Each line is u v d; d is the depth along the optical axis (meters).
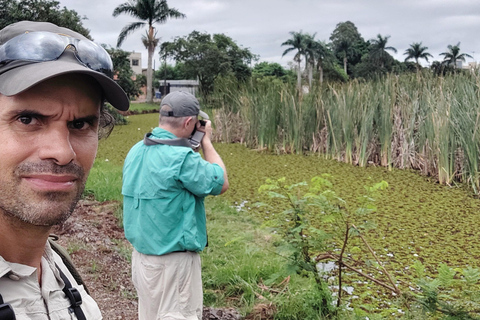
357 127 10.16
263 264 4.26
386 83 10.11
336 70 44.72
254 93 13.19
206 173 2.71
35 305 0.90
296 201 3.18
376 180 8.45
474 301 2.63
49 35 0.86
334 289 3.89
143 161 2.75
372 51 53.56
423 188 7.86
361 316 3.14
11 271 0.88
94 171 7.79
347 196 7.18
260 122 12.07
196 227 2.77
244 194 7.32
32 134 0.84
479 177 7.70
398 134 9.84
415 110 9.48
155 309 2.77
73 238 4.64
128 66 22.25
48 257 1.02
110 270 4.15
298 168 9.62
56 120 0.85
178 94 2.85
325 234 3.09
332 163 10.26
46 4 12.54
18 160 0.83
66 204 0.86
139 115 27.91
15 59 0.82
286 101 11.60
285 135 11.70
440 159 8.23
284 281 3.84
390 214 6.29
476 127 7.74
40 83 0.83
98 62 0.91
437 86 9.54
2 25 12.18
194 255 2.79
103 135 1.31
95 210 5.71
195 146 2.90
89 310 1.05
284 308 3.43
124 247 4.70
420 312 2.65
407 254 4.82
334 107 10.75
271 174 8.95
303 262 3.13
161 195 2.66
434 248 5.00
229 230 5.44
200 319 2.87
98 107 0.94
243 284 3.89
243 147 12.75
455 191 7.65
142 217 2.71
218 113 14.07
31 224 0.87
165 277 2.70
